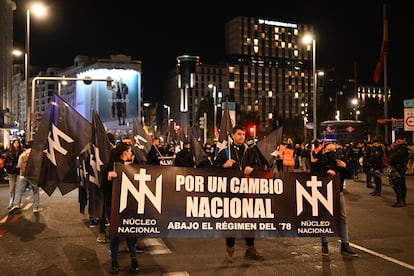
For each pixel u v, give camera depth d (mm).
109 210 6898
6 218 10875
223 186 6754
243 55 157500
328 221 7156
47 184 8141
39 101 160500
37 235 8977
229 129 8047
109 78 27672
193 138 10000
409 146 24219
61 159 8188
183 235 6582
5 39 62594
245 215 6832
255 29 160750
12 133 50906
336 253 7570
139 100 134875
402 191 12984
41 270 6621
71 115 8273
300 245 8203
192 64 151750
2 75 59188
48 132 8195
